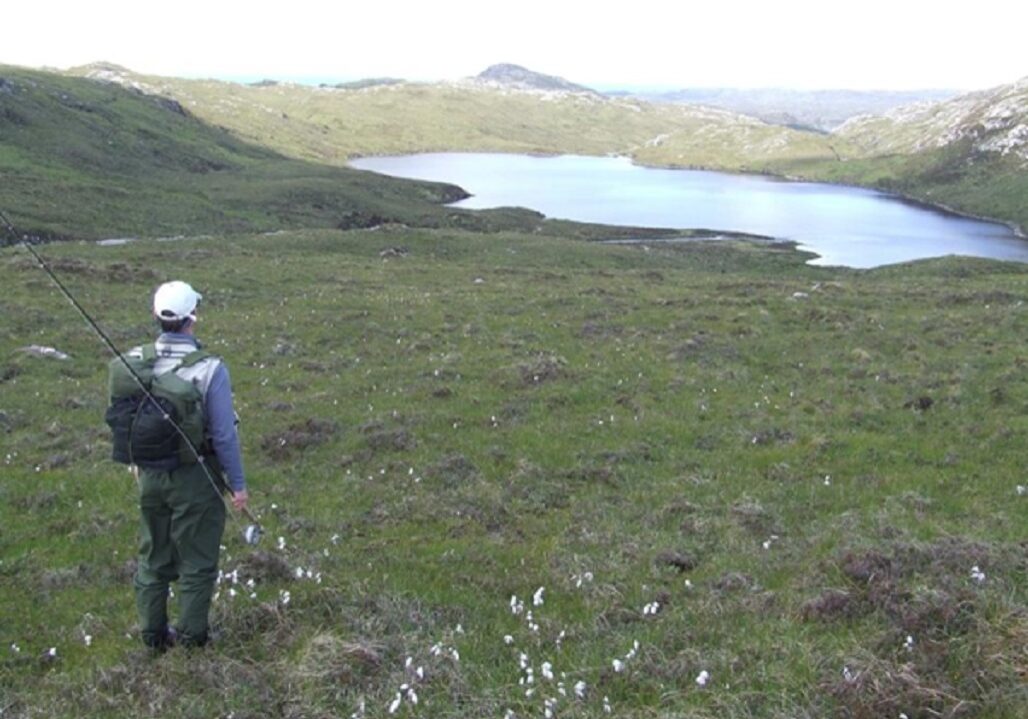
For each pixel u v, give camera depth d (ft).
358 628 32.22
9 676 29.43
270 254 182.50
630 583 37.76
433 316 111.75
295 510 48.24
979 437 61.00
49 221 248.32
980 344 92.32
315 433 62.39
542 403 71.41
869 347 92.63
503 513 48.26
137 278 132.57
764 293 137.28
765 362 86.79
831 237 451.94
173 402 28.02
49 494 49.42
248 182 456.86
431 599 35.58
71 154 417.69
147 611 30.17
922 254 389.80
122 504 48.42
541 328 104.37
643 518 47.03
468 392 74.84
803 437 62.08
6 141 399.24
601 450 59.57
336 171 580.71
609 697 27.27
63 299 113.70
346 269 160.66
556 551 41.83
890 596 32.58
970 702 25.55
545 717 25.84
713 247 352.28
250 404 70.90
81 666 30.17
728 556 40.78
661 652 30.09
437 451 59.47
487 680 28.50
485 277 159.84
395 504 49.14
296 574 37.52
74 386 76.18
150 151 495.82
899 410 68.74
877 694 25.95
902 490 50.21
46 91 530.68
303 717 26.14
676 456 58.70
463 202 558.15
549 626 32.81
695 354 89.61
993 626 29.55
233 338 96.53
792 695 26.45
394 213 404.77
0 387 75.10
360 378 80.33
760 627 31.81
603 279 164.66
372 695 27.40
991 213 582.76
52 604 35.83
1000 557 36.29
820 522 44.93
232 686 27.91
